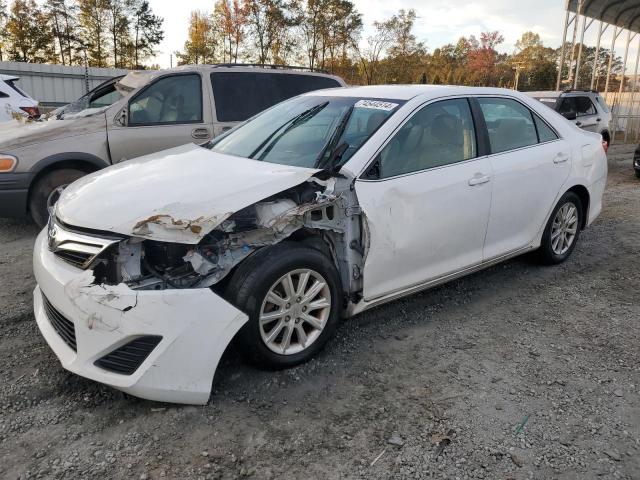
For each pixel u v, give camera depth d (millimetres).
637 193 9133
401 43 46125
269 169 3418
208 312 2752
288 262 3037
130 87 6895
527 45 80438
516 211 4418
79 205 3061
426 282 3855
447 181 3797
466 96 4211
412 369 3334
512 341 3719
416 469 2490
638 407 2980
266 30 41531
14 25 42562
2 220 6684
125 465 2463
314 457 2553
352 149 3529
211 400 2943
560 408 2963
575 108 12727
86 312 2674
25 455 2518
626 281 4871
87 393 2988
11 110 10367
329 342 3637
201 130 6816
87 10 42469
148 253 2883
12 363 3281
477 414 2896
